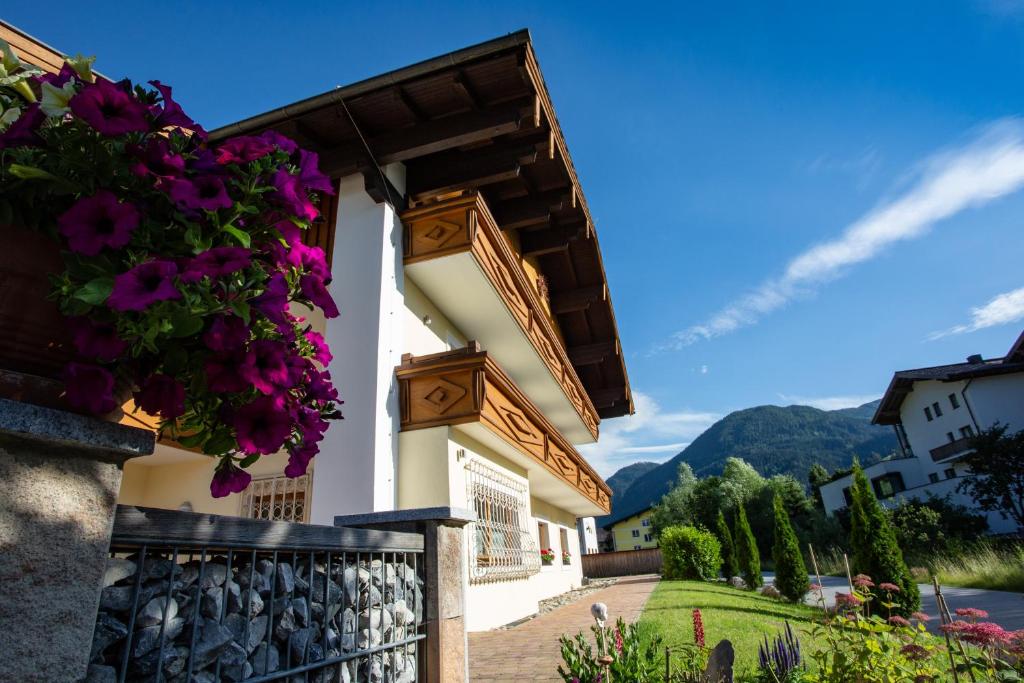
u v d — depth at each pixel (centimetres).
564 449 1241
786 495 4800
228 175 162
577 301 1464
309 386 185
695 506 5350
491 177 794
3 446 115
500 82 695
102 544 130
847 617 423
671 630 717
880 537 941
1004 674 333
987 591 1504
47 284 138
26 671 111
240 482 176
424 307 860
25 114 142
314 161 192
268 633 189
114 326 138
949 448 3359
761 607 1060
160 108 166
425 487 664
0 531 111
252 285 155
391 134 736
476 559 757
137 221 139
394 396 691
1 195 136
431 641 299
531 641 631
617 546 7056
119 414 154
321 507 621
